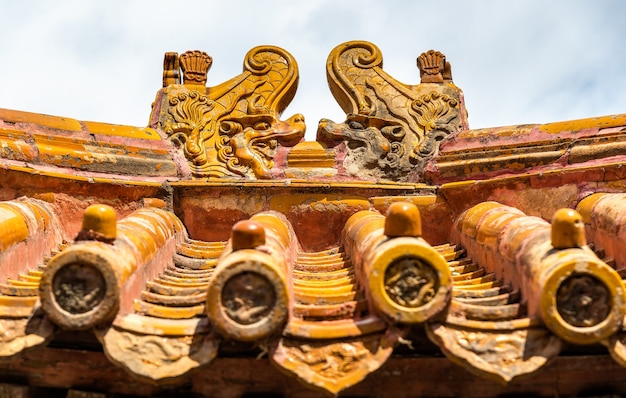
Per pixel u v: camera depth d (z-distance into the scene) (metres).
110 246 3.62
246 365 3.76
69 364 3.83
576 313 3.19
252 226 3.46
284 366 3.30
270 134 6.28
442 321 3.35
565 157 5.47
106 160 5.70
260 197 5.82
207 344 3.37
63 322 3.29
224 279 3.25
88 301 3.30
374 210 5.77
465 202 5.68
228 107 6.47
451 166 5.87
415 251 3.32
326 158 6.18
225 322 3.23
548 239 3.65
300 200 5.80
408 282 3.31
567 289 3.21
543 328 3.32
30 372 3.84
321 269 4.98
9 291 3.86
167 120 6.36
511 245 4.05
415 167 6.16
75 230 5.45
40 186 5.33
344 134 6.23
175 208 5.85
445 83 6.63
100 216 3.59
